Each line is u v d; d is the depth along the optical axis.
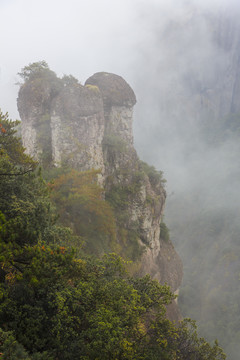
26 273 8.37
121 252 27.98
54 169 23.47
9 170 11.60
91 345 8.05
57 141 25.98
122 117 33.72
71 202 20.50
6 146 15.51
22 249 8.73
